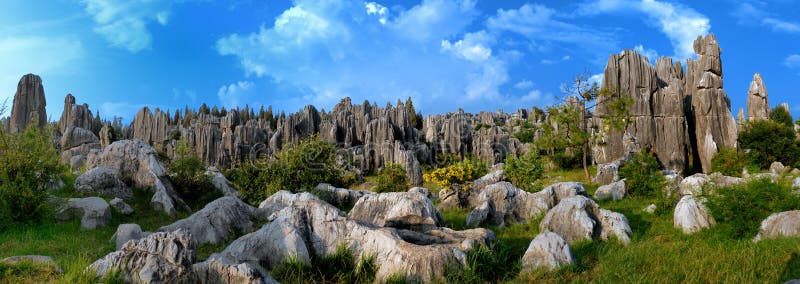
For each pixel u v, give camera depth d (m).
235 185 27.81
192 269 8.79
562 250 11.51
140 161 22.72
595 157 47.09
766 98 56.06
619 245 13.63
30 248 13.34
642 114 46.91
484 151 70.88
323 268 10.95
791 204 13.70
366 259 10.88
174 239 9.01
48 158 17.53
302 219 11.93
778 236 12.47
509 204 19.19
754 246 11.84
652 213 18.62
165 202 20.39
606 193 24.11
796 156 45.81
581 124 48.41
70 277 8.66
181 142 25.94
